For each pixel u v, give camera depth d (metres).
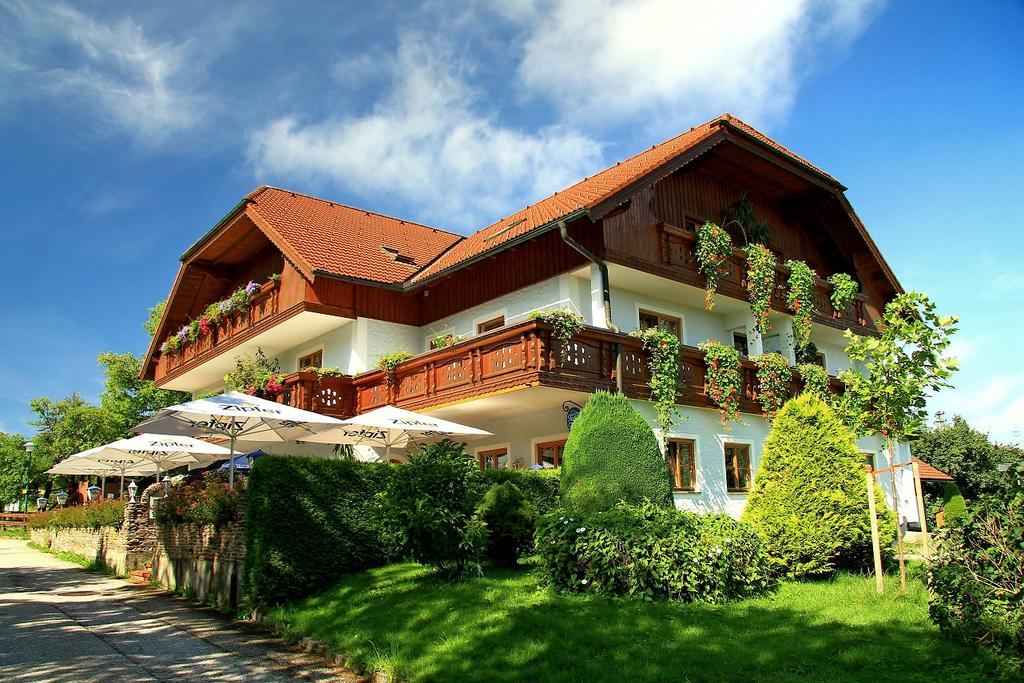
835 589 9.20
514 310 17.22
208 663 7.64
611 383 14.20
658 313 17.80
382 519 9.70
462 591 8.88
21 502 40.75
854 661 6.17
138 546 16.09
